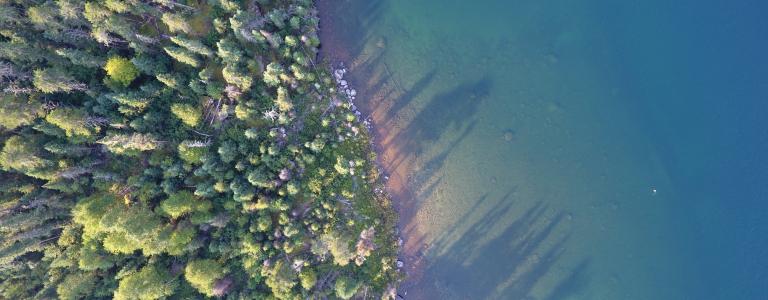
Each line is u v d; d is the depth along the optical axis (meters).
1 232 50.25
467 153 58.94
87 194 53.16
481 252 59.75
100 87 51.34
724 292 58.19
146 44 50.88
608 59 57.53
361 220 57.81
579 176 58.56
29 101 48.03
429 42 58.75
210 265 51.72
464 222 59.47
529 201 59.09
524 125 58.50
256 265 53.94
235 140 54.22
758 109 56.47
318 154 56.47
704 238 58.25
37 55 48.19
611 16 57.38
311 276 54.34
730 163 57.25
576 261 59.41
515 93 58.44
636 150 57.94
